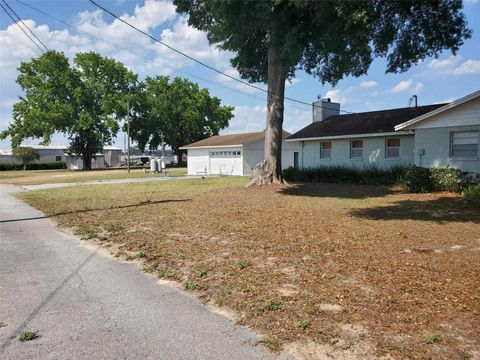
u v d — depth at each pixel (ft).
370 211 37.78
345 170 72.49
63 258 22.02
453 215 34.55
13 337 12.12
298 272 18.24
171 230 29.17
